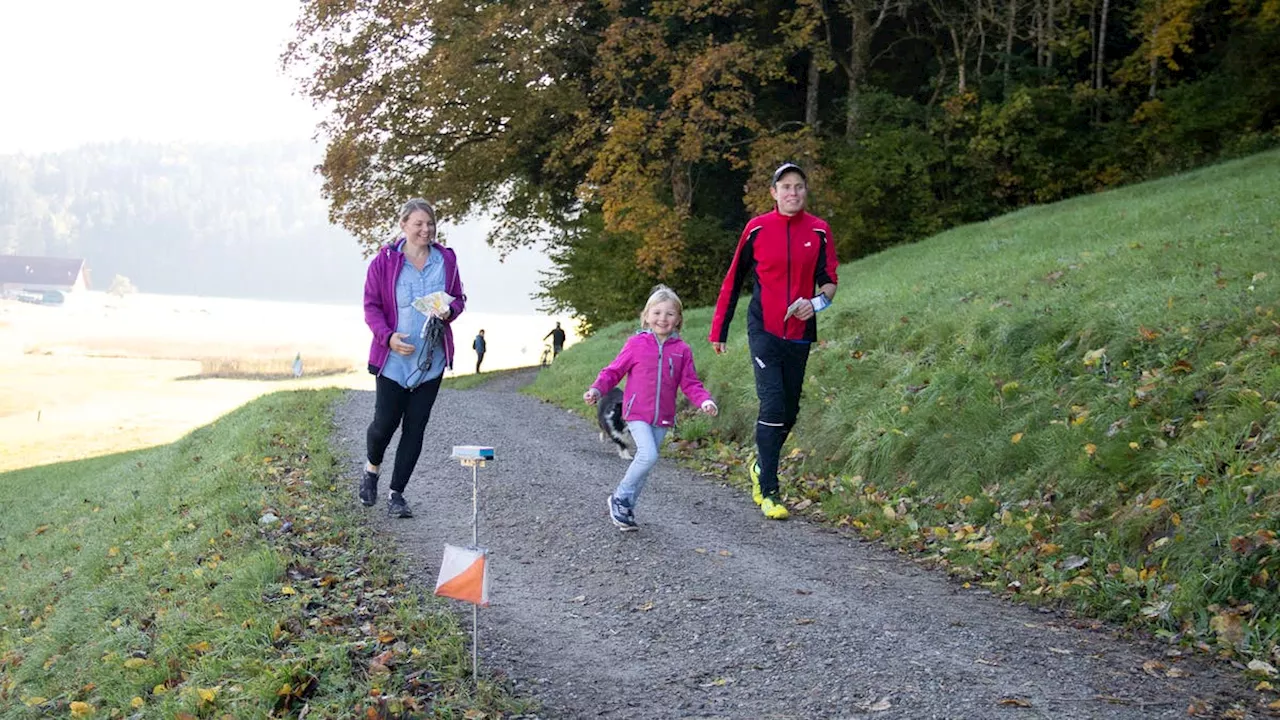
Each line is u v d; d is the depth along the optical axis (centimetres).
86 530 984
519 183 3281
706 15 2869
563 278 3347
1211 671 443
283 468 841
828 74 3225
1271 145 2412
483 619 495
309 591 511
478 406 1384
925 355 907
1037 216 2094
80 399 5016
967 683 419
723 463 941
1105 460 623
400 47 2888
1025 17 3012
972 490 693
